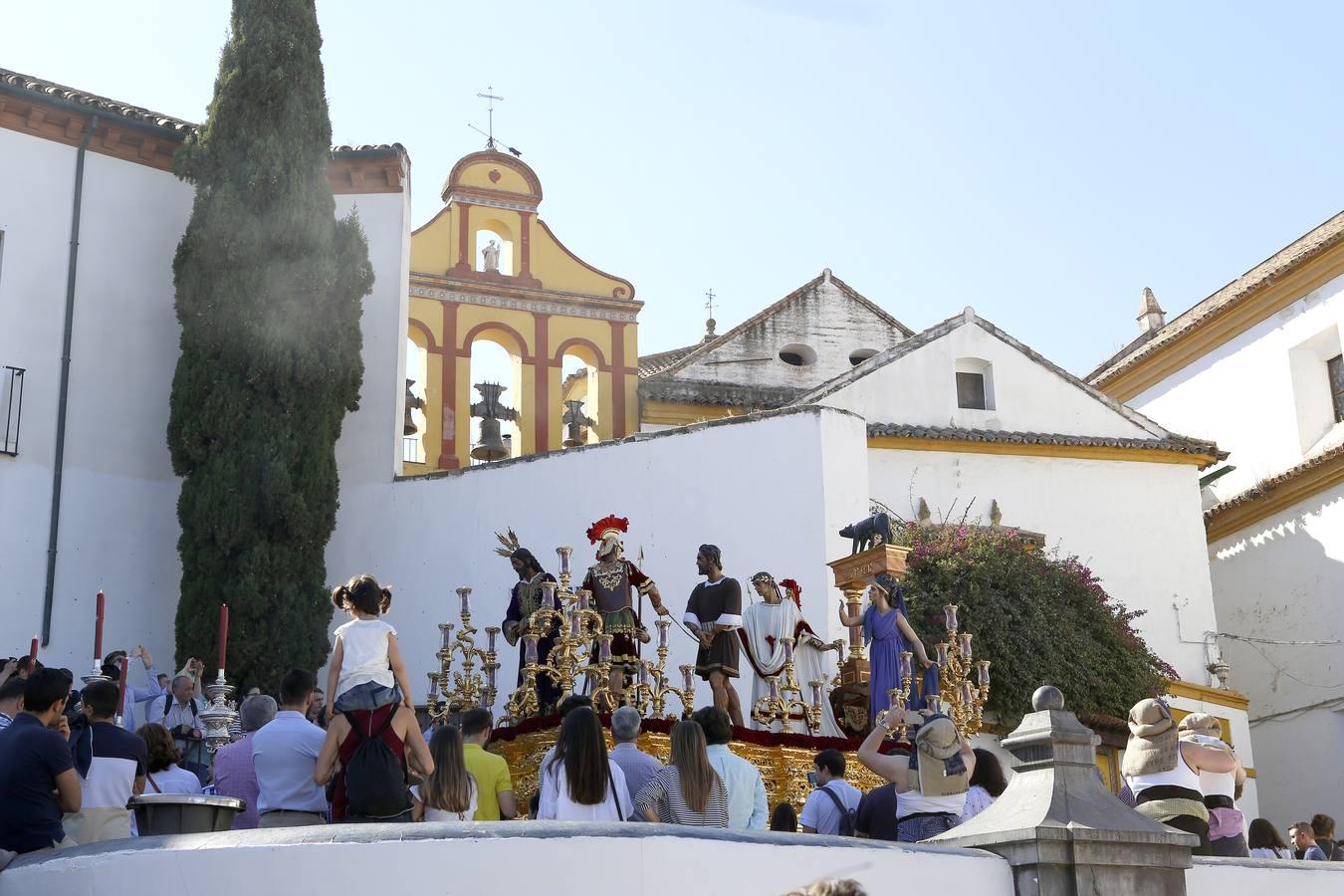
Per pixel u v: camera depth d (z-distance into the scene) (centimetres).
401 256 1989
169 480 1809
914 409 2495
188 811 736
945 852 690
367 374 1920
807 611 1711
